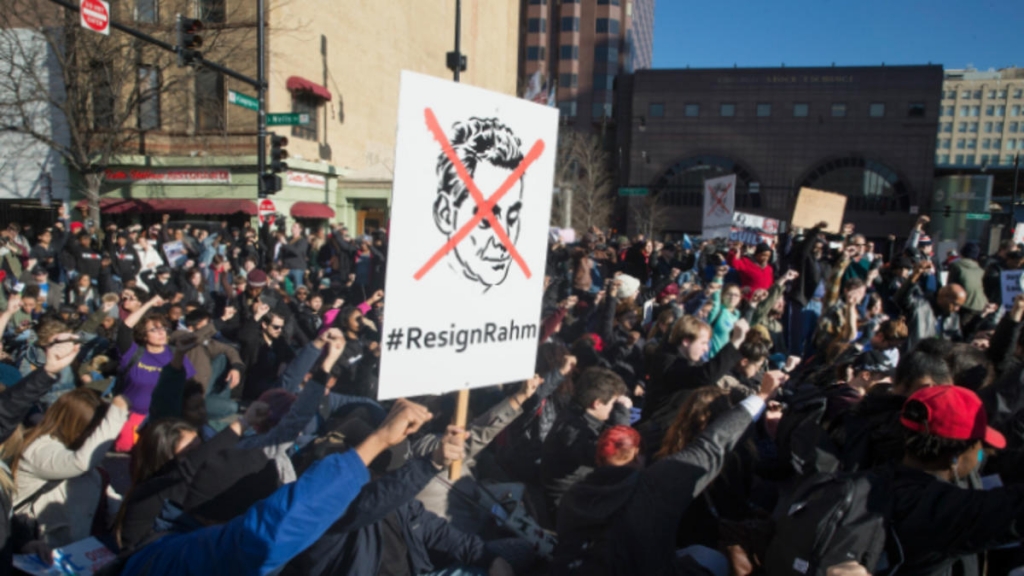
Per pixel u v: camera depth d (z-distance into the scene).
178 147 23.12
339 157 27.53
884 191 56.53
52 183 22.39
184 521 2.63
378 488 2.23
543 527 3.89
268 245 14.96
